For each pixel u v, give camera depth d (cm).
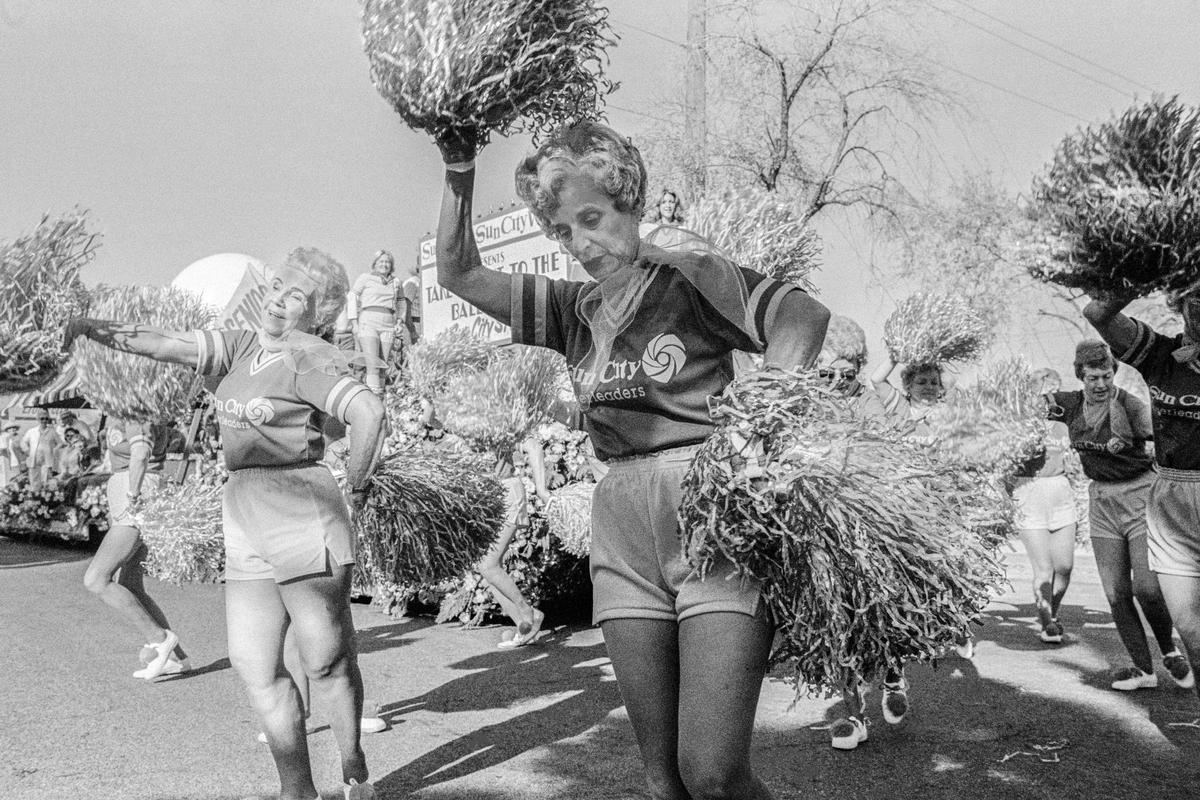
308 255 354
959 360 470
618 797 372
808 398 197
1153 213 278
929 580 196
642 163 225
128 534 560
